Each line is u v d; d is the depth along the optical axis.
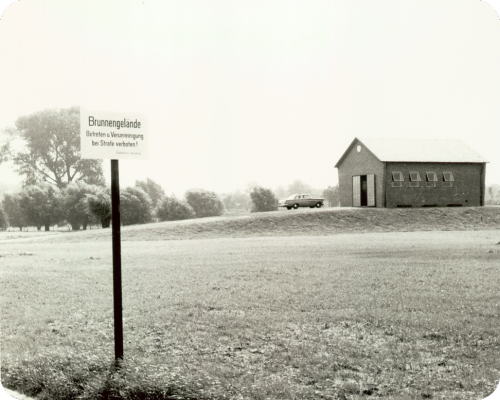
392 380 6.54
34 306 12.71
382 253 22.77
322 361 7.39
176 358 7.75
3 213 81.75
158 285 15.34
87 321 10.95
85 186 72.38
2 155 81.44
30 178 82.25
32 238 47.03
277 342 8.57
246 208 124.75
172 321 10.53
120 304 7.14
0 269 20.31
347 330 9.23
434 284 13.80
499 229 41.28
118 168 6.92
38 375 7.12
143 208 66.69
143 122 7.00
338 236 37.75
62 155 83.25
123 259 23.61
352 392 6.16
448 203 52.59
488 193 79.31
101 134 6.73
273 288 14.07
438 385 6.32
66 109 83.12
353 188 55.62
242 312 11.13
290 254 23.70
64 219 76.56
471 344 8.06
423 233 38.22
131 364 6.98
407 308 10.83
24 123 80.31
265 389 6.25
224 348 8.38
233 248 28.48
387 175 50.72
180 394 6.09
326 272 16.88
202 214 83.88
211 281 15.79
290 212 49.00
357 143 54.88
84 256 25.95
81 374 7.01
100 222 62.41
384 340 8.45
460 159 52.97
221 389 6.20
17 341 9.37
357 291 13.15
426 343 8.22
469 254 20.98
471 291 12.61
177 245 32.66
